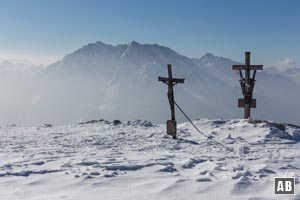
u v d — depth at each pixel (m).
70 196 7.02
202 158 12.23
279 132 21.42
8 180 8.65
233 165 10.41
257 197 6.55
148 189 7.48
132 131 23.61
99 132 23.31
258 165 10.25
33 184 8.22
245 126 22.83
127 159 12.03
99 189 7.60
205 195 6.86
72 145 16.94
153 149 15.84
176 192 7.11
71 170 9.70
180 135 21.52
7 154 13.59
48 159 12.12
